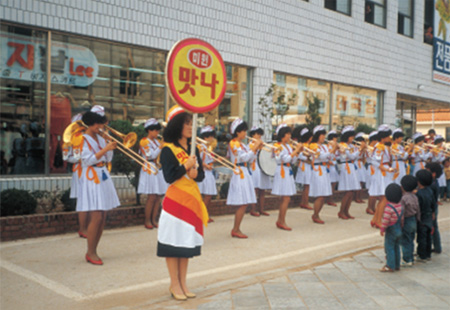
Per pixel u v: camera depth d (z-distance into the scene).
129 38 8.76
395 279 5.05
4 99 7.59
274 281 4.89
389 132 8.40
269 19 11.20
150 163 7.06
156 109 9.58
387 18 14.93
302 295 4.44
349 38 13.49
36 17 7.60
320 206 8.55
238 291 4.54
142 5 8.91
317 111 12.51
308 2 12.20
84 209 5.39
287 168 7.89
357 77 13.85
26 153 7.87
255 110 11.05
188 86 4.22
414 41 16.16
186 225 4.28
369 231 7.86
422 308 4.14
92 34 8.27
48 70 7.98
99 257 5.74
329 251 6.37
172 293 4.34
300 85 12.31
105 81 8.76
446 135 30.62
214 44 10.08
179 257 4.26
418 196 5.88
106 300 4.30
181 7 9.50
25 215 6.69
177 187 4.31
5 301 4.24
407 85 15.95
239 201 7.00
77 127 5.66
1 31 7.47
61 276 4.99
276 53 11.40
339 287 4.71
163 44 9.27
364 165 11.45
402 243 5.64
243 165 7.24
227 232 7.54
